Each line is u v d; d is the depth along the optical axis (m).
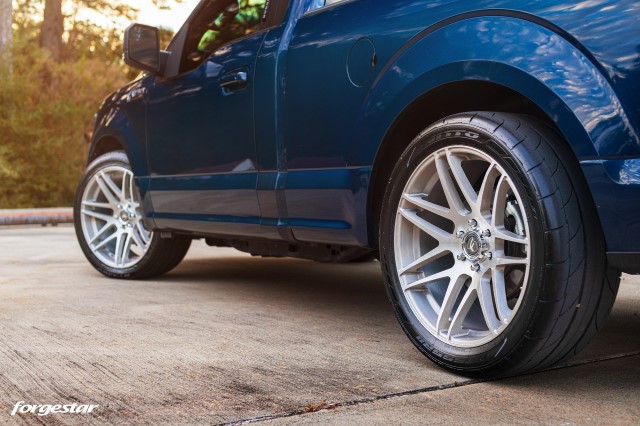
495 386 2.01
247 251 3.45
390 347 2.49
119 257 4.16
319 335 2.68
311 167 2.69
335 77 2.56
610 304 1.97
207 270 4.62
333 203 2.59
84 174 4.27
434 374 2.13
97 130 4.23
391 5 2.41
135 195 4.09
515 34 1.96
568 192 1.87
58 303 3.33
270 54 2.89
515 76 1.94
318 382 2.05
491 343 2.00
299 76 2.73
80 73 14.55
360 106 2.45
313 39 2.69
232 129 3.10
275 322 2.92
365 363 2.26
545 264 1.85
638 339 2.60
